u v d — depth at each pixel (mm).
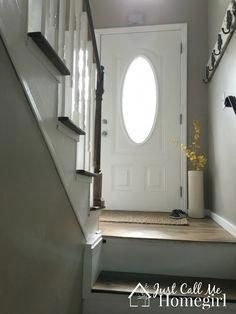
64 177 1300
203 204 3004
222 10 2568
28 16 952
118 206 3408
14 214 865
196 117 3357
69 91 1412
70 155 1386
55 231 1215
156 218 2760
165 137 3391
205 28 3410
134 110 3473
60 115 1260
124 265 1901
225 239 1887
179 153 3346
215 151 2846
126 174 3430
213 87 2955
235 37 2057
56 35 1237
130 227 2279
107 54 3559
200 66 3391
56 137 1206
